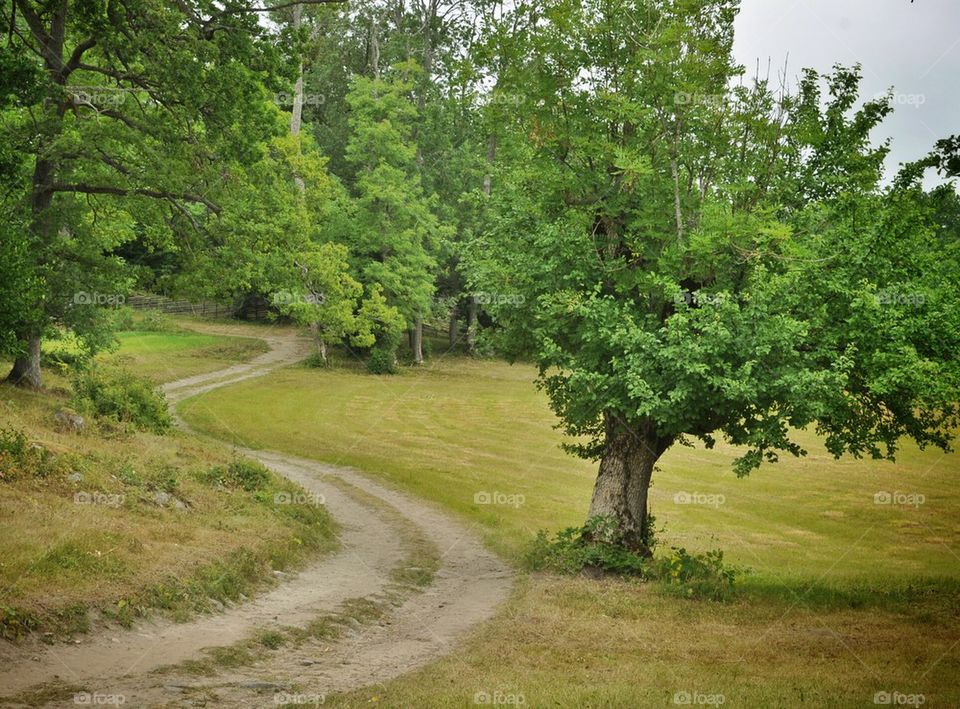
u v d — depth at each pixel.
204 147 34.12
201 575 16.77
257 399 56.28
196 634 14.19
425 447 47.19
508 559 25.02
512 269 23.78
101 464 22.25
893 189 20.30
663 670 13.62
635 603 19.77
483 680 12.61
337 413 54.88
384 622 17.34
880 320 19.80
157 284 36.53
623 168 20.98
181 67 31.45
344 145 90.06
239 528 21.61
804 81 21.98
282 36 33.47
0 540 14.94
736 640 16.39
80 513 17.95
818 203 21.62
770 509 39.50
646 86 21.92
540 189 24.16
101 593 14.16
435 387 69.31
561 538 24.53
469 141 86.56
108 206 38.03
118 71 33.50
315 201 54.19
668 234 21.78
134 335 75.50
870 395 21.20
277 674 12.89
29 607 12.73
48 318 33.81
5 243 24.39
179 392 55.22
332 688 12.35
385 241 74.50
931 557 32.44
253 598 17.47
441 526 29.70
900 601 21.03
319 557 22.91
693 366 19.52
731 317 20.17
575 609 18.83
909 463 50.31
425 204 78.00
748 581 23.97
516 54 23.53
